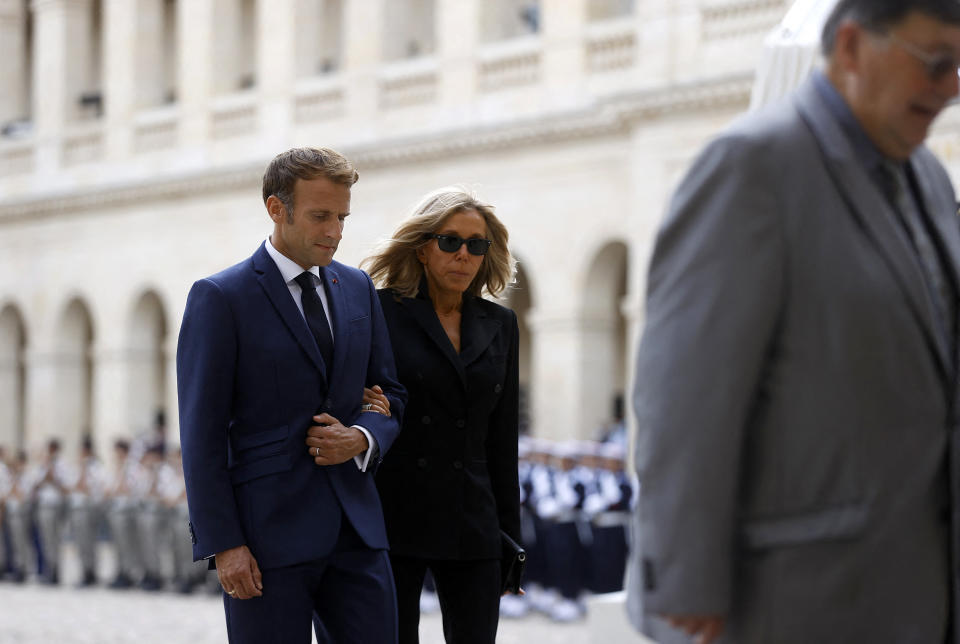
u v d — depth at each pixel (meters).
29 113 60.81
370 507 7.98
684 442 5.01
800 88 5.50
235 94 50.53
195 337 7.79
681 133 36.62
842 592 5.03
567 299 40.91
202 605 30.61
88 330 57.78
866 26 5.14
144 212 52.50
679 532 4.98
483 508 8.67
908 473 5.05
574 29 40.66
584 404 40.66
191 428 7.67
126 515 35.00
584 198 40.41
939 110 5.21
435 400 8.63
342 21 51.16
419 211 8.83
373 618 7.82
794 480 5.11
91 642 23.19
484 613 8.60
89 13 57.03
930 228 5.46
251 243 49.12
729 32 36.22
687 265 5.12
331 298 8.13
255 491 7.73
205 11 50.94
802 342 5.12
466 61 43.25
